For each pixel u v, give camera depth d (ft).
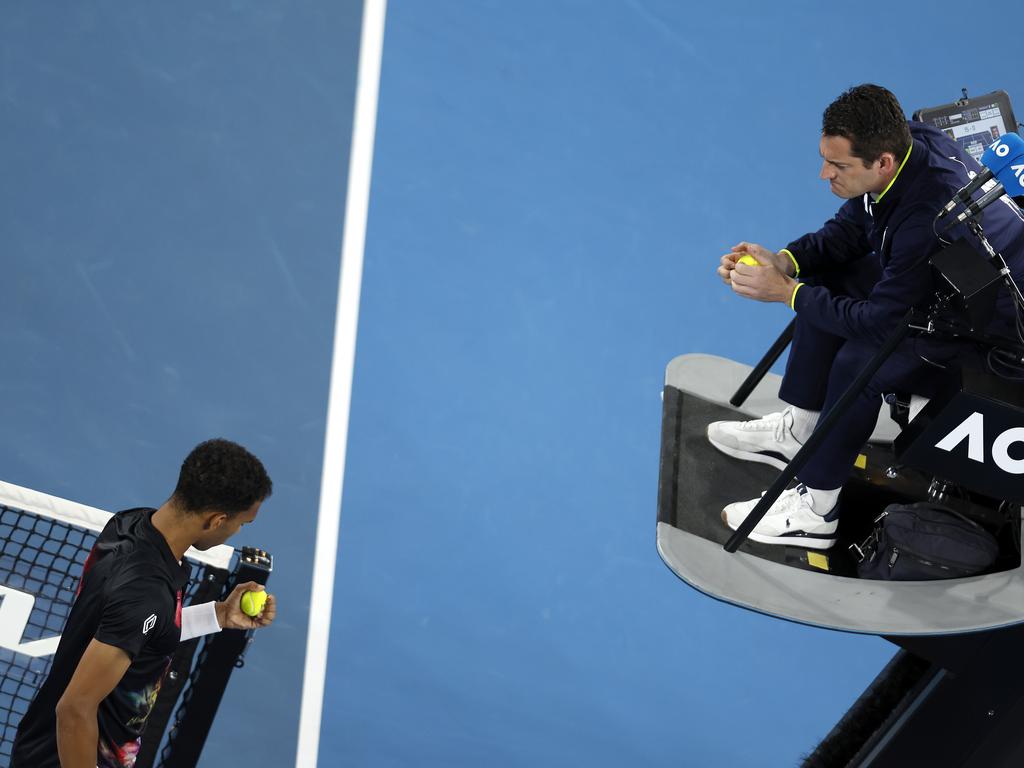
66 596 53.83
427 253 95.50
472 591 80.28
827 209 102.73
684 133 106.32
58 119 95.96
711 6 115.85
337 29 107.34
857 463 54.85
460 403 88.33
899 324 43.70
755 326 95.66
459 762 72.59
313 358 88.28
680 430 55.52
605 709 76.59
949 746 53.83
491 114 104.99
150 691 42.39
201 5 105.60
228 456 41.04
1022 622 46.32
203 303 88.94
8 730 53.93
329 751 71.77
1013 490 44.47
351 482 83.20
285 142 99.04
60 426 80.94
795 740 77.10
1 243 88.53
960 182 43.60
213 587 45.57
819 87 110.73
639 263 97.76
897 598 47.78
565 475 86.38
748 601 46.73
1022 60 113.80
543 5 113.60
